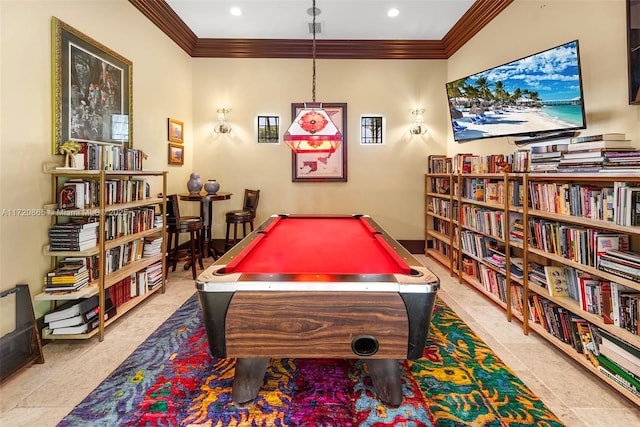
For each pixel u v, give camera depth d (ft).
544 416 5.34
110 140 10.24
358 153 16.98
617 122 7.28
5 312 6.93
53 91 8.04
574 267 6.80
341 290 4.62
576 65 8.02
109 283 8.29
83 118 9.07
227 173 16.88
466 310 9.83
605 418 5.32
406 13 13.47
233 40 15.99
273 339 4.69
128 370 6.68
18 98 7.17
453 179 13.32
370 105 16.85
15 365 6.57
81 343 7.80
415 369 6.70
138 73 11.97
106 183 8.98
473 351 7.43
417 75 16.83
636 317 5.54
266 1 12.59
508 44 11.63
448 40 15.79
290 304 4.63
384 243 7.04
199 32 15.26
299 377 6.44
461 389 6.05
